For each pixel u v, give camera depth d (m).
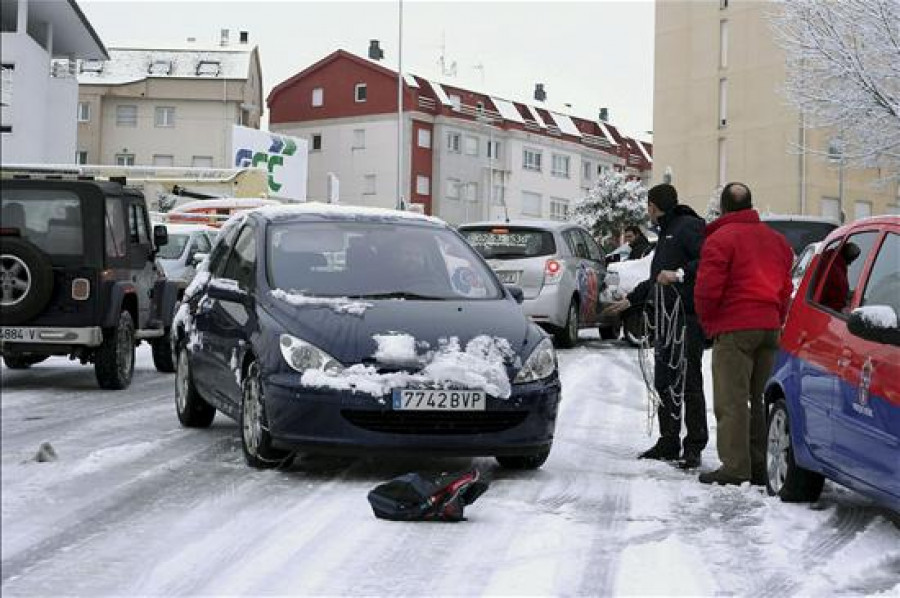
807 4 27.44
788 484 7.58
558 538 6.41
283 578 5.53
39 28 46.66
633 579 5.64
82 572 5.57
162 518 6.74
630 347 20.11
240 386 8.54
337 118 93.50
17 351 12.78
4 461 8.50
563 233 19.52
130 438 9.74
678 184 71.00
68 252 12.86
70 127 45.66
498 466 8.74
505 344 8.16
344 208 9.91
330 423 7.75
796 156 64.31
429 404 7.76
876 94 27.59
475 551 6.12
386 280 8.91
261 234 9.30
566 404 12.52
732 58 67.88
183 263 19.97
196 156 80.88
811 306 7.63
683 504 7.48
